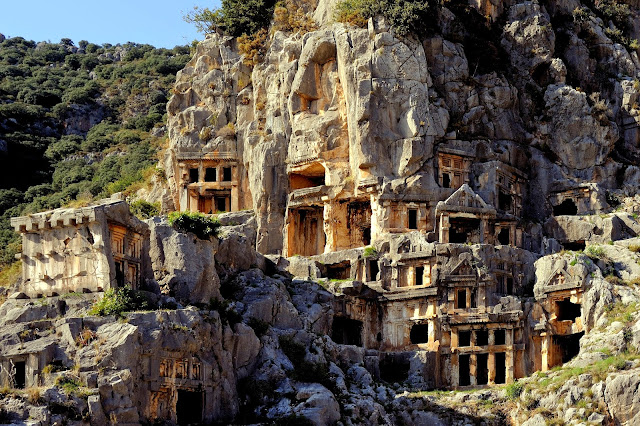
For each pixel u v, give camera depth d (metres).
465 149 96.06
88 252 67.50
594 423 70.75
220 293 75.88
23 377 61.81
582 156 100.62
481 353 85.44
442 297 86.88
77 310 65.56
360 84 93.69
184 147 104.81
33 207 118.25
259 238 98.25
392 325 88.44
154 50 189.62
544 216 99.75
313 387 70.75
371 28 95.38
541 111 102.56
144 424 61.09
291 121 99.12
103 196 117.50
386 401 77.50
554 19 110.81
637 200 98.00
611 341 77.69
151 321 63.84
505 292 88.19
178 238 73.44
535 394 75.56
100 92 167.62
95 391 59.22
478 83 99.88
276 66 103.44
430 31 98.69
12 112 149.38
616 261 87.50
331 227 95.75
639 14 120.56
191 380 65.38
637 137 105.81
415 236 90.06
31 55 195.75
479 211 92.50
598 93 103.50
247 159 102.69
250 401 69.50
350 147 94.94
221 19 110.62
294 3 108.19
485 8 105.69
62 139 147.75
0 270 97.75
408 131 93.50
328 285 87.38
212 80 107.31
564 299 84.81
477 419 75.75
